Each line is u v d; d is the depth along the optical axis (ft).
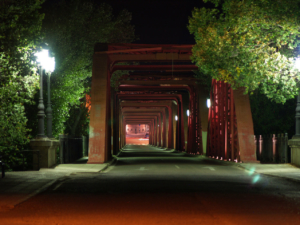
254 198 34.47
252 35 54.60
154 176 57.52
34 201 33.24
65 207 30.17
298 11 51.60
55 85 87.51
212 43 56.59
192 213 27.40
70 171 64.39
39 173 58.03
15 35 50.72
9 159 68.69
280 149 87.71
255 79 57.67
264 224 23.66
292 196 35.68
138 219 25.43
